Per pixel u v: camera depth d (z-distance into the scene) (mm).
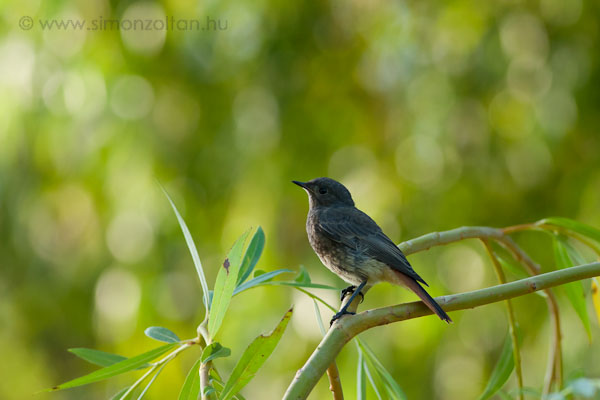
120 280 11859
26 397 13320
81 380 4383
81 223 12195
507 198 11492
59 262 12742
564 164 11219
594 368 10211
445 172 11516
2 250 12758
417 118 11492
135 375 11719
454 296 4410
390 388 5094
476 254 11562
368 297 11273
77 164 11695
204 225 11812
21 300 12891
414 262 11391
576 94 10836
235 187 11602
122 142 11617
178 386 11438
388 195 11562
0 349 13242
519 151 11398
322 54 12156
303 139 11828
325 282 11055
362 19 12141
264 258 11188
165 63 11898
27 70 11500
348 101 12086
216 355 4090
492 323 11727
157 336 4531
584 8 11039
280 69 11867
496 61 11336
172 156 11781
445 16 11469
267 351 4062
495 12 11375
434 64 11523
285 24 11984
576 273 4395
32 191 12250
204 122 11906
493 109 11383
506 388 11156
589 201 10875
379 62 12000
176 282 12023
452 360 11742
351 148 12023
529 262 5980
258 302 11391
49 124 11625
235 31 11688
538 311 11234
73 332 13281
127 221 11758
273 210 11391
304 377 3990
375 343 11297
